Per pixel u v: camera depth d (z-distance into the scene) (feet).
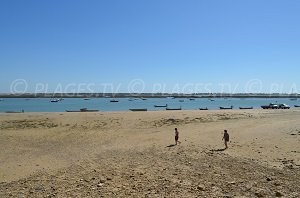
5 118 168.14
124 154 80.53
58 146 102.83
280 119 174.81
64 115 183.32
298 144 89.15
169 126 148.77
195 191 39.29
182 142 101.55
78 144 106.52
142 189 40.42
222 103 608.60
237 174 50.55
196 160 65.62
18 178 57.11
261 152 77.66
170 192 38.78
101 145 102.53
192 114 192.75
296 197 36.96
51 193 39.45
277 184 43.37
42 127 144.77
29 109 370.73
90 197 36.96
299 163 62.39
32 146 103.24
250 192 38.99
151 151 84.33
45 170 63.16
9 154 87.71
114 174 50.96
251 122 159.22
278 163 62.49
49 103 582.76
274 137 105.50
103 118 167.94
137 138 115.34
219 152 78.54
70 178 49.34
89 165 63.05
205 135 116.78
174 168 56.03
